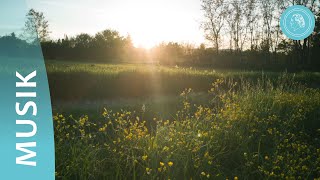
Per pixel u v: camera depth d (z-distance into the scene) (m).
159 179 4.62
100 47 55.19
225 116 7.11
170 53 44.91
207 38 44.31
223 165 5.51
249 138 6.09
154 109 9.68
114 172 4.74
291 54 44.09
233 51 44.22
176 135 5.81
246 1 42.75
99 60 47.66
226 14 43.44
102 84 14.26
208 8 43.53
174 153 5.08
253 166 5.39
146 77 15.99
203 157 5.13
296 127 7.99
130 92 14.48
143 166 4.71
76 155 4.92
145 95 14.36
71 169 4.56
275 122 7.89
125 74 16.02
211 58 42.22
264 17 42.84
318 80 24.06
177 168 4.77
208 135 6.08
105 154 5.21
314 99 11.14
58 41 49.66
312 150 6.52
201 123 6.61
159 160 4.96
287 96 10.74
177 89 15.80
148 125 8.23
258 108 8.62
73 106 10.79
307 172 5.10
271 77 20.77
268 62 43.94
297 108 9.18
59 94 13.28
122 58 52.78
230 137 6.24
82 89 13.80
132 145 5.34
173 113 9.37
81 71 15.59
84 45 55.22
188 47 44.56
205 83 17.25
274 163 5.09
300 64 42.41
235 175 5.03
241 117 7.07
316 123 8.69
